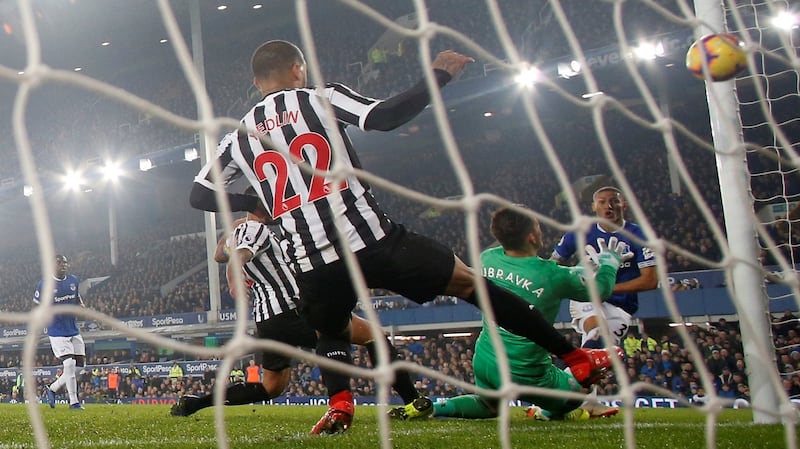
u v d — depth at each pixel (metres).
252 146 3.20
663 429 3.88
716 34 3.00
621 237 5.41
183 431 4.34
